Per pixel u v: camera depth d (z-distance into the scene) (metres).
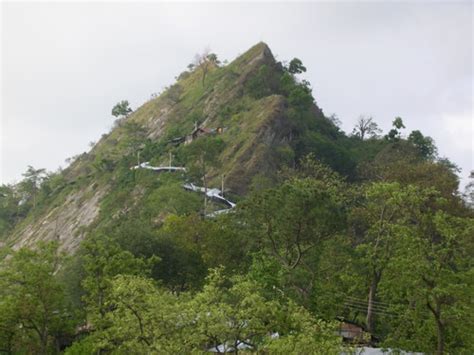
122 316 42.09
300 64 196.12
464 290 48.19
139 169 158.00
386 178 97.81
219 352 40.03
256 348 38.56
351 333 58.75
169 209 110.88
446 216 52.88
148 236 68.19
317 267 66.12
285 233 66.06
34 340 54.88
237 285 39.44
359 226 78.00
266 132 150.75
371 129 185.12
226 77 196.25
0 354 53.62
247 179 136.00
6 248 56.31
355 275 61.44
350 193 86.44
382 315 59.38
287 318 39.19
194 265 68.19
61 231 163.75
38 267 52.69
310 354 36.28
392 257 55.81
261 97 179.50
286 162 144.38
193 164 135.75
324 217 64.81
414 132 161.88
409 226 58.00
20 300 51.53
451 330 51.44
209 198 119.94
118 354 40.84
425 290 48.91
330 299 58.78
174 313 38.34
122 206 148.00
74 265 65.44
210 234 72.25
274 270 60.41
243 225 70.19
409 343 52.16
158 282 54.91
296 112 163.38
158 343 37.47
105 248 55.38
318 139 158.12
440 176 92.25
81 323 56.56
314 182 73.62
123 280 41.78
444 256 50.97
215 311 37.25
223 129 163.38
